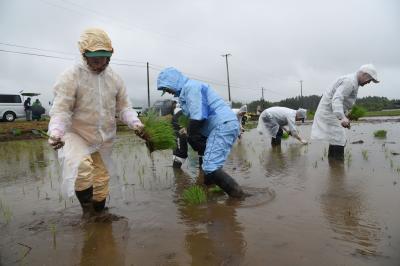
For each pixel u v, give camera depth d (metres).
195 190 4.80
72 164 3.92
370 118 30.77
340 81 7.30
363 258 2.92
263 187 5.29
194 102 4.76
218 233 3.55
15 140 17.41
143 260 3.07
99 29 3.81
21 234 3.75
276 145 10.85
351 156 7.93
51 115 3.89
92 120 4.11
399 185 5.13
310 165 7.01
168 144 4.76
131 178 6.32
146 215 4.20
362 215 3.91
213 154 4.74
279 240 3.32
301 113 10.83
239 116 13.16
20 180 6.57
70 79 3.86
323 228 3.57
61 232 3.76
